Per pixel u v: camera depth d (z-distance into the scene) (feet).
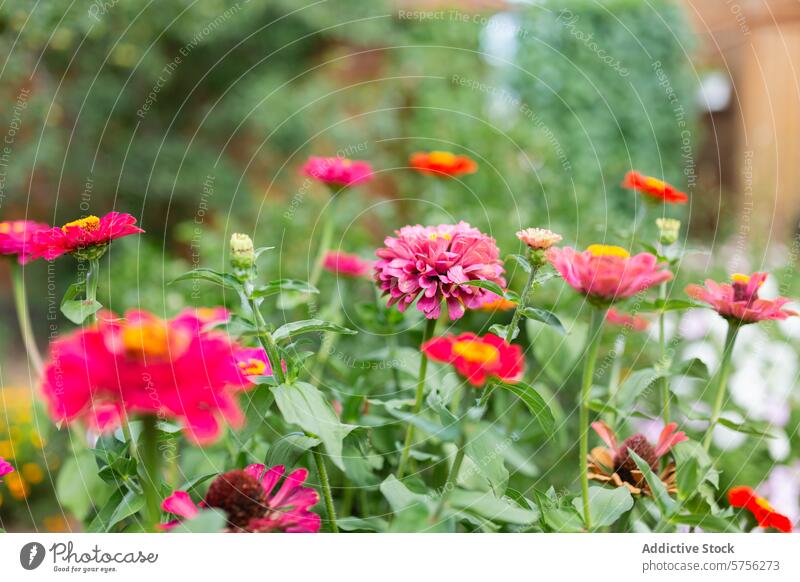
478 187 11.36
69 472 4.76
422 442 4.83
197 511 3.57
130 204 18.94
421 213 11.80
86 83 17.44
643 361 7.13
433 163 7.73
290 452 3.91
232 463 4.77
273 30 19.53
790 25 20.86
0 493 7.95
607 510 4.03
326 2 19.62
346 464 4.33
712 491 4.49
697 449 4.43
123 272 11.71
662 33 17.52
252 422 3.76
